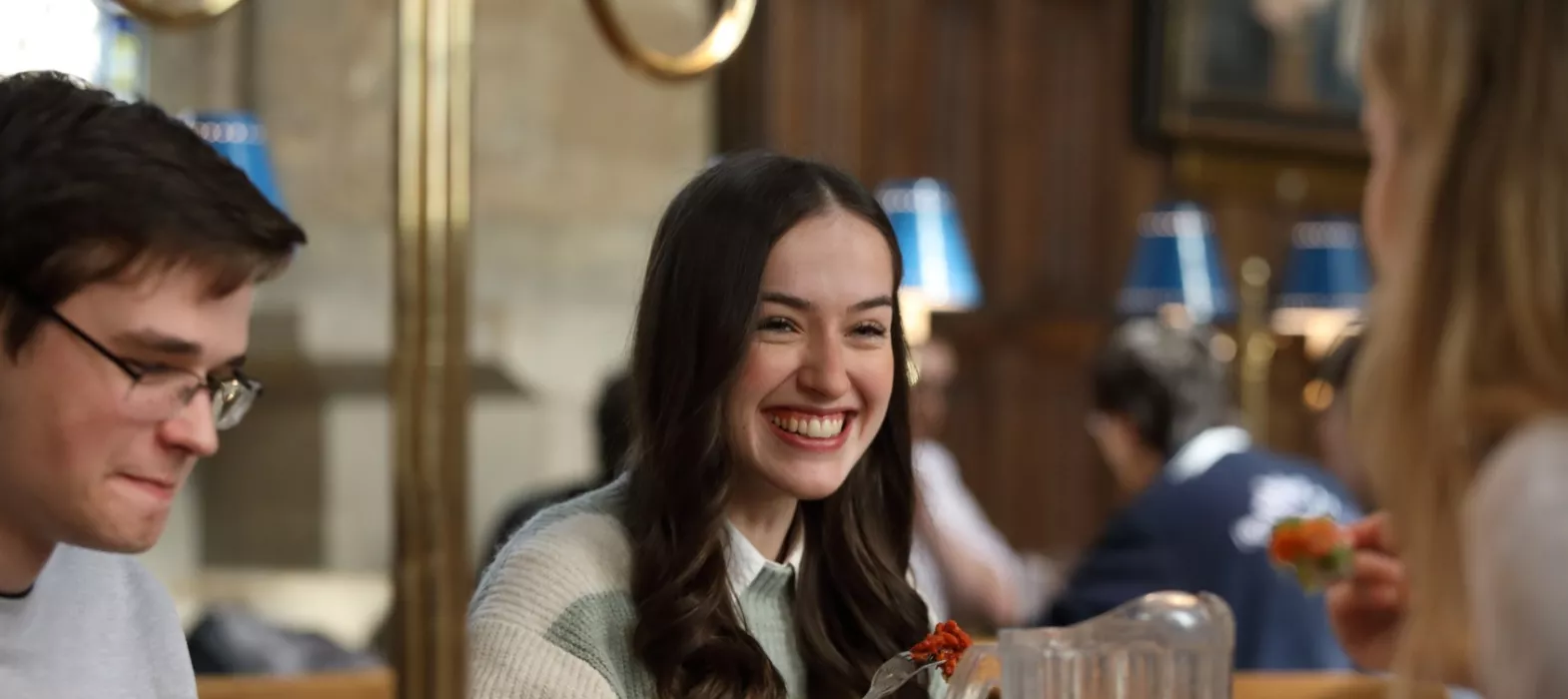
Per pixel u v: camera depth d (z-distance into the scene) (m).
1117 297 5.93
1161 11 5.89
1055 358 5.87
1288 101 6.16
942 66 5.66
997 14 5.75
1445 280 1.08
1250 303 5.71
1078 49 5.92
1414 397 1.09
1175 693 1.14
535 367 4.48
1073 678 1.15
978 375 5.80
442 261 1.19
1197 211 5.35
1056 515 5.88
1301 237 5.70
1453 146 1.09
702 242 1.40
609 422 2.62
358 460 4.36
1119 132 5.97
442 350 1.19
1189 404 3.27
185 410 1.03
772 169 1.43
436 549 1.18
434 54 1.19
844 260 1.39
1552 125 1.05
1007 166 5.78
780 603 1.50
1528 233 1.04
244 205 1.03
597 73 4.54
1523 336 1.04
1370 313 1.16
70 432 1.00
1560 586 0.98
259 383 1.11
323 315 4.35
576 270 4.52
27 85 1.02
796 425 1.39
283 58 4.29
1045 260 5.88
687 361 1.39
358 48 4.34
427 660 1.17
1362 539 1.68
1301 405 5.94
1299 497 2.97
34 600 1.15
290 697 1.86
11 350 0.99
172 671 1.30
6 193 0.97
